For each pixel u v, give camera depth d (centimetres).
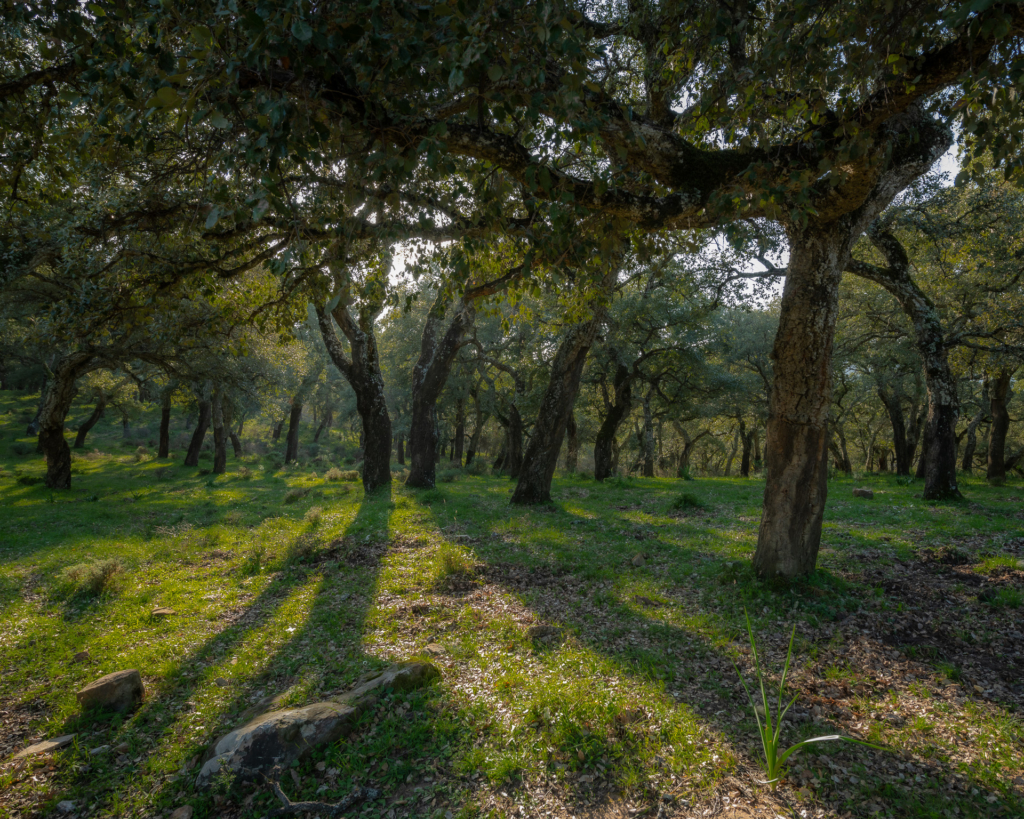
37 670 572
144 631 672
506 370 2397
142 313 811
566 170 550
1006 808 333
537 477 1502
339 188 463
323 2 304
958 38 431
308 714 421
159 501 1892
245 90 374
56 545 1157
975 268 1507
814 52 463
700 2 550
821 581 707
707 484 2202
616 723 421
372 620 676
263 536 1202
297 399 3969
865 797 346
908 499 1492
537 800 351
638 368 2441
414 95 383
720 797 348
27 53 657
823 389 687
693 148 538
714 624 623
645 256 556
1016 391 3092
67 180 706
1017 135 396
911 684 490
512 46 347
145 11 354
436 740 412
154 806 367
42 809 367
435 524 1234
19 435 3788
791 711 448
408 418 3934
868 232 1434
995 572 752
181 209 755
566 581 810
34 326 1680
